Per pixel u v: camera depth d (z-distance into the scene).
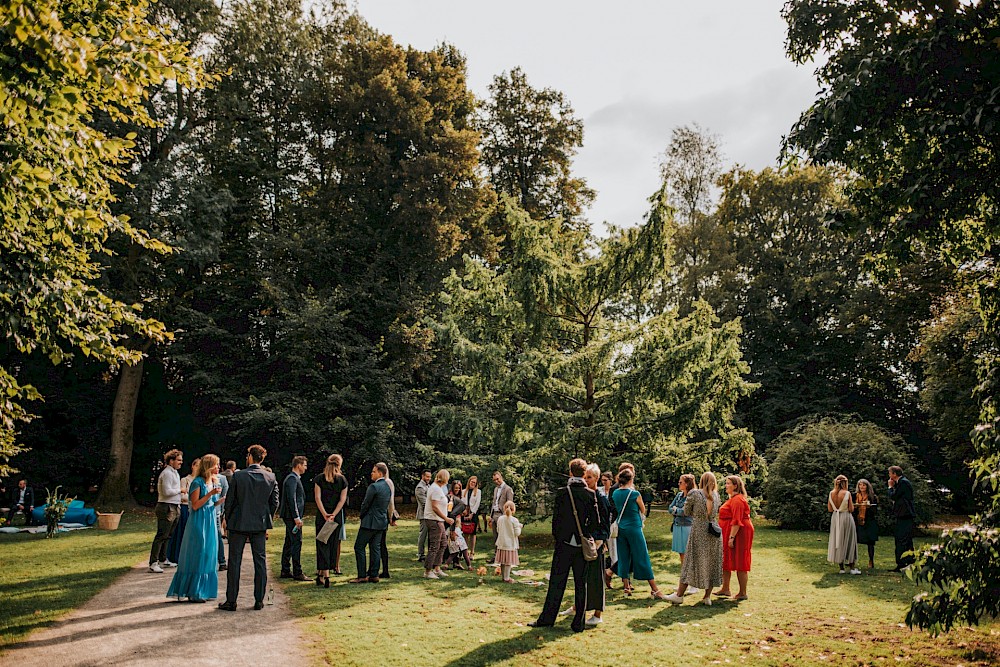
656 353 16.20
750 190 38.06
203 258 25.00
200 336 27.94
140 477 32.50
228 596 8.45
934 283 28.83
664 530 21.03
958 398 23.30
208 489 9.19
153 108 24.78
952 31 5.85
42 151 6.98
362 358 29.19
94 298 7.79
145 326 8.40
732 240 37.78
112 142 7.95
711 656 6.86
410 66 33.88
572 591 10.24
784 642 7.48
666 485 26.98
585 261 18.64
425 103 31.66
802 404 33.94
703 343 15.78
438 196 31.02
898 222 6.78
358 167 30.39
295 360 27.42
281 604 8.93
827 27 7.14
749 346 36.25
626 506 10.11
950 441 25.52
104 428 29.50
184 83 7.16
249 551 14.27
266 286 27.62
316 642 7.05
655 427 16.70
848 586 10.95
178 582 8.93
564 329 18.52
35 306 7.11
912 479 20.42
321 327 27.55
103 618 7.92
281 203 31.72
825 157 6.61
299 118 32.09
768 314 35.22
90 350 7.91
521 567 13.11
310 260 30.09
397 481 29.66
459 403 30.66
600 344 17.09
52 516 16.92
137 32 6.66
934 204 6.44
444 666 6.34
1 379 7.62
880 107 6.35
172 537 11.98
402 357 30.02
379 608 8.77
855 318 33.44
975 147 6.09
